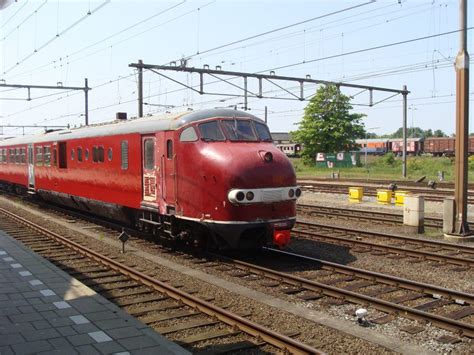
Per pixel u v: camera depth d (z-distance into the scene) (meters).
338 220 18.33
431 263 11.27
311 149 61.84
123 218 15.63
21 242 13.98
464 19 14.12
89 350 5.89
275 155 11.59
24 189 26.88
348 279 9.92
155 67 24.98
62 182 19.86
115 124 15.70
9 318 7.03
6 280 9.16
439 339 6.72
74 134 18.55
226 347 6.53
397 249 12.20
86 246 13.57
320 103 61.12
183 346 6.61
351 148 62.62
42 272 9.79
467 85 14.24
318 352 6.01
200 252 12.34
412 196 15.59
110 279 10.11
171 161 12.22
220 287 9.47
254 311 8.02
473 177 39.03
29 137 24.48
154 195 13.09
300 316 7.77
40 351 5.86
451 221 14.37
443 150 80.44
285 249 12.89
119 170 14.98
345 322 7.46
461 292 8.38
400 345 6.57
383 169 51.12
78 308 7.50
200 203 11.34
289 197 11.45
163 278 10.18
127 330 6.57
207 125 11.80
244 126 12.16
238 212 10.82
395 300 8.54
